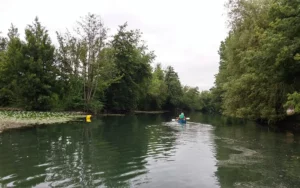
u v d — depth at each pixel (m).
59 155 13.32
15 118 27.98
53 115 34.94
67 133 21.03
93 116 43.25
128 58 55.91
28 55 41.22
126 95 57.69
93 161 12.23
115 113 57.16
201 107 120.75
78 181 9.30
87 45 47.00
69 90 45.50
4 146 15.37
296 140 19.50
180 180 9.70
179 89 104.44
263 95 28.61
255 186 9.20
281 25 20.50
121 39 55.69
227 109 38.28
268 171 10.99
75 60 46.88
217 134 22.92
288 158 13.38
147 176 10.08
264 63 22.66
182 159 12.97
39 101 40.53
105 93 54.81
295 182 9.64
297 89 24.20
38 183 9.03
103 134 21.36
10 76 41.78
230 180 9.79
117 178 9.73
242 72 33.16
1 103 47.34
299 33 20.36
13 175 9.91
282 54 19.19
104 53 47.72
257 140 19.41
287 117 29.11
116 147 15.88
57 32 46.12
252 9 31.36
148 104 85.62
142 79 62.72
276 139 19.94
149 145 16.78
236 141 18.89
